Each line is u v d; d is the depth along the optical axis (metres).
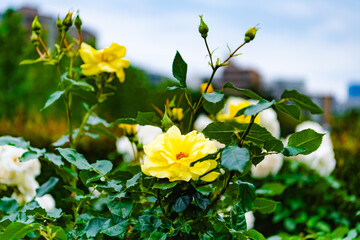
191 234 0.66
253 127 0.63
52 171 1.20
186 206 0.63
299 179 1.31
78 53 0.89
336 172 1.50
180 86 0.71
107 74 0.89
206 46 0.70
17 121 2.52
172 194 0.64
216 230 0.66
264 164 1.27
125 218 0.65
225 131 0.64
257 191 0.94
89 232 0.65
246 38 0.69
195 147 0.63
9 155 0.89
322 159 1.35
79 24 0.86
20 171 0.89
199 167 0.62
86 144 1.76
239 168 0.57
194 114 0.73
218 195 0.66
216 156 0.66
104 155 1.78
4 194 0.91
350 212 1.29
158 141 0.64
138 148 0.86
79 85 0.85
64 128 2.24
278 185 1.13
